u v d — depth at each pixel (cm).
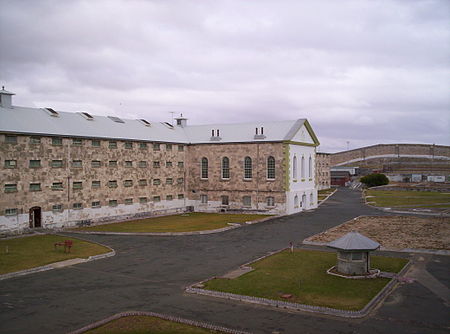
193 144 6278
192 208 6328
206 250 3288
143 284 2345
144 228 4425
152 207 5681
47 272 2619
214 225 4606
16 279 2458
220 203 6119
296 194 5888
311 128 6369
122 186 5219
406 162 17325
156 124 6384
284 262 2800
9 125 4022
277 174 5659
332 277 2391
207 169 6238
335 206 6806
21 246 3409
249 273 2520
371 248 2356
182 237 3900
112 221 5025
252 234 4047
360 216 5294
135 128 5719
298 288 2188
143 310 1922
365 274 2409
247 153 5891
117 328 1698
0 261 2861
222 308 1933
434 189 8956
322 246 3381
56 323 1770
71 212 4553
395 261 2766
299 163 6056
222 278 2420
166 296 2127
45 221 4288
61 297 2116
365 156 19825
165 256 3073
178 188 6175
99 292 2200
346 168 16175
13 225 3991
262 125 6219
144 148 5566
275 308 1922
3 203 3909
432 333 1617
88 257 2992
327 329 1669
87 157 4759
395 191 9225
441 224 4434
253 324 1733
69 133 4525
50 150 4347
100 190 4912
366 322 1738
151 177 5675
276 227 4488
